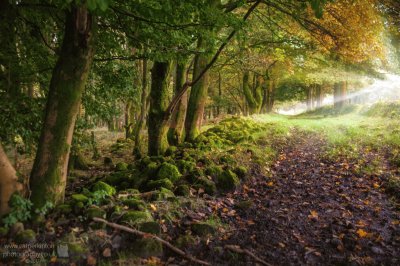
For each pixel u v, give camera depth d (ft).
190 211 17.22
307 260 13.70
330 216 18.28
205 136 39.81
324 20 35.27
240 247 14.35
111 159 38.75
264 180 24.90
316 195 21.77
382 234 15.93
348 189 22.81
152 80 31.81
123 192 19.11
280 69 82.43
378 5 36.52
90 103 27.02
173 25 18.62
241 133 41.86
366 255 14.02
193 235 15.06
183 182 21.80
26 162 35.06
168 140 36.19
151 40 21.45
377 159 29.71
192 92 39.22
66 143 16.03
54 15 21.49
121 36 22.81
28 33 21.12
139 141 41.57
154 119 32.12
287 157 33.30
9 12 18.58
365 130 44.98
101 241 13.58
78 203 15.89
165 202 17.48
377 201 20.35
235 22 18.72
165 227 15.21
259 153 31.55
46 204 15.24
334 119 66.64
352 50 38.24
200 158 26.55
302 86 124.16
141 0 15.11
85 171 33.68
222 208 18.65
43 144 15.69
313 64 64.95
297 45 47.11
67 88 15.64
